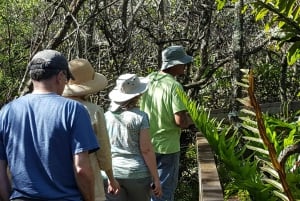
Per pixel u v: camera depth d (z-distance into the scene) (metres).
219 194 4.20
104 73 9.91
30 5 10.52
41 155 3.39
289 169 4.92
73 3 7.49
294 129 5.41
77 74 4.54
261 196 4.34
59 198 3.38
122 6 10.21
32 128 3.42
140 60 11.20
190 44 10.60
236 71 8.55
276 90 13.08
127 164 5.41
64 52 9.36
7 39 10.75
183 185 9.54
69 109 3.43
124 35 10.20
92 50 9.88
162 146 6.43
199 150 5.72
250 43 11.73
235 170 4.42
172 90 6.36
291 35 6.21
